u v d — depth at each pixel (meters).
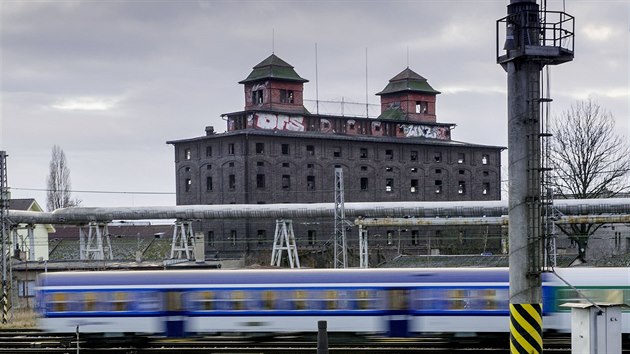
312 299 33.41
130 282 34.22
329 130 103.50
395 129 109.31
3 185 50.38
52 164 115.12
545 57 19.25
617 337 19.73
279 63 101.06
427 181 105.94
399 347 33.44
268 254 89.69
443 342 33.94
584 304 20.28
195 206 72.31
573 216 65.12
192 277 34.12
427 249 95.56
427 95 114.19
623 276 32.34
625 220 64.19
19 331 38.41
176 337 33.88
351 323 33.22
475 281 32.81
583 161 77.50
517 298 19.70
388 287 33.12
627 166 78.06
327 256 89.25
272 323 33.53
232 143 94.12
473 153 110.19
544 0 19.53
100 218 73.62
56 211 73.38
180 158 100.06
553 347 32.69
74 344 34.28
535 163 19.53
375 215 69.50
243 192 92.50
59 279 34.47
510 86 19.69
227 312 33.66
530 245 19.62
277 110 98.75
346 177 99.75
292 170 96.06
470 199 109.31
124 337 34.12
